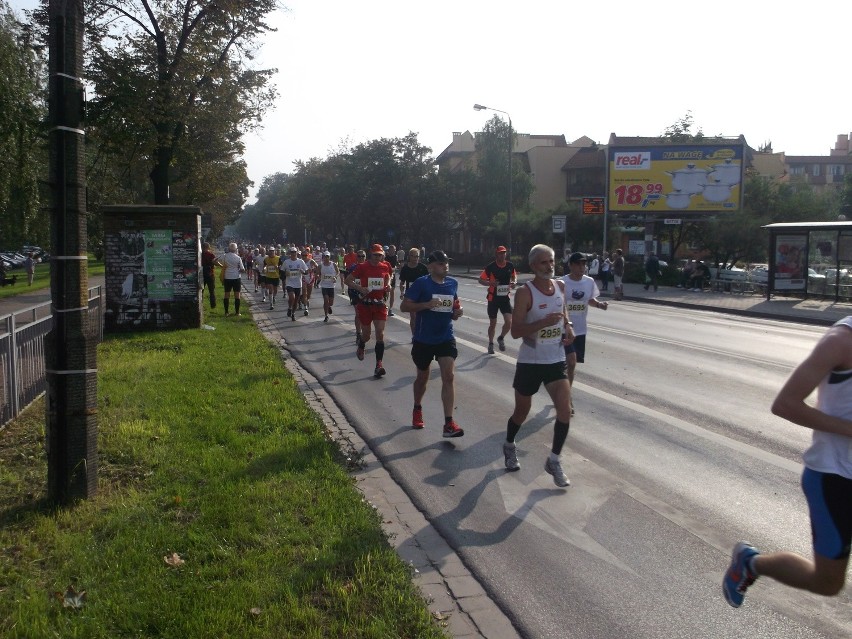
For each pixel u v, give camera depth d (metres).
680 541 5.24
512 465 6.80
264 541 4.81
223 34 24.09
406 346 15.27
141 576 4.30
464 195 65.31
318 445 7.07
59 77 5.37
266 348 13.80
